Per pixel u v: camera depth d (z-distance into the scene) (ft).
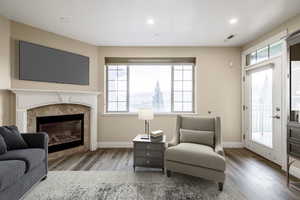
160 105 14.39
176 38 12.13
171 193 7.06
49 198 6.68
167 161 8.48
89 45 13.28
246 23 9.76
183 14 8.79
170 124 13.82
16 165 5.98
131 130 13.83
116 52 13.83
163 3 7.82
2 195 5.36
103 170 9.34
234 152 12.50
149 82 14.35
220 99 13.85
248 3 7.77
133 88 14.39
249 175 8.79
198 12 8.58
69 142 12.14
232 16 8.98
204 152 7.74
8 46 9.48
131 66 14.34
